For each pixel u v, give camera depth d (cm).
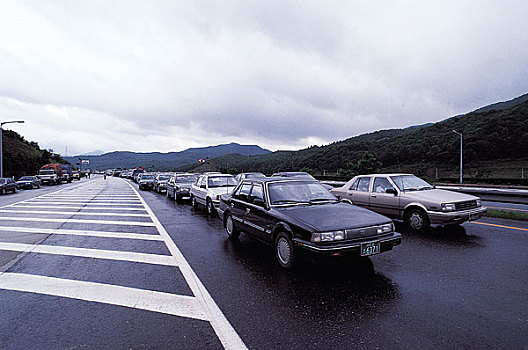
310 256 403
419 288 379
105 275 454
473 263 466
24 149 6375
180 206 1349
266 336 279
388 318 307
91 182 4469
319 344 264
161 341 274
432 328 286
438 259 488
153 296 374
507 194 1095
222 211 726
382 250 422
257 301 354
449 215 627
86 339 279
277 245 481
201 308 340
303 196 546
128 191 2423
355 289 382
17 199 1758
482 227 712
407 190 738
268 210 506
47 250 603
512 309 320
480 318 303
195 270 469
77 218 1012
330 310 328
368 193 809
